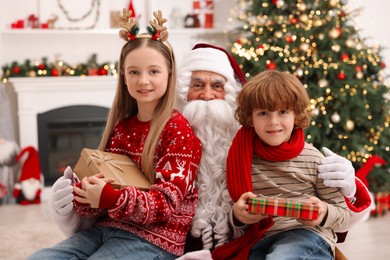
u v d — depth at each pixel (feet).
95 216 5.54
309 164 5.24
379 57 13.07
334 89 12.02
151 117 5.61
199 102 5.78
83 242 5.32
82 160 5.44
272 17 12.51
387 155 12.60
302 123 5.28
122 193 4.87
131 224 5.25
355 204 5.82
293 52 12.15
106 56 15.87
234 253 5.30
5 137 13.92
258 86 5.12
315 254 4.92
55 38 15.37
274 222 5.27
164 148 5.31
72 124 14.90
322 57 12.32
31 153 13.99
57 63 14.82
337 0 12.66
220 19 16.53
